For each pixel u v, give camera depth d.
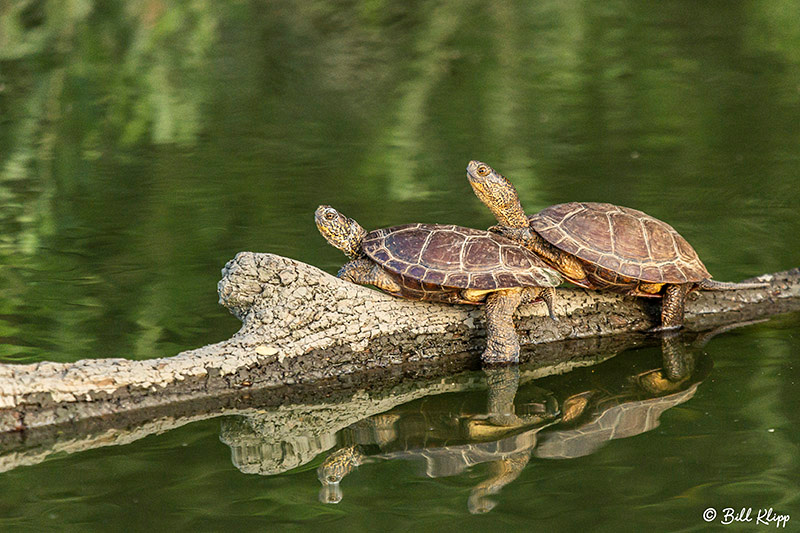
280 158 28.64
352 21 48.59
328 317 15.17
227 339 15.62
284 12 48.59
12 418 12.91
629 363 15.63
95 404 13.42
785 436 12.16
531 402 14.06
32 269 19.11
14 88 36.81
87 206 23.72
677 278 16.11
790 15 47.72
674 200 24.16
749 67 39.69
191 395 14.11
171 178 26.39
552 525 10.20
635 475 11.29
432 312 15.93
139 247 20.56
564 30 46.88
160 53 43.19
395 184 25.73
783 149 28.77
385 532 10.10
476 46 44.56
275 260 15.12
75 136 31.25
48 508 10.66
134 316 16.62
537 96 36.78
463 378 15.32
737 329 17.09
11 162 28.03
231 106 35.53
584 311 16.97
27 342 15.32
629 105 35.06
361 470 11.70
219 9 47.47
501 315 15.51
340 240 15.92
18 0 44.31
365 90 37.75
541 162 28.00
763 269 19.16
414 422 13.41
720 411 13.13
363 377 15.36
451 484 11.26
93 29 44.50
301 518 10.44
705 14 49.78
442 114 34.38
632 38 45.66
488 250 15.30
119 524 10.28
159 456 12.23
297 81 39.25
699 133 31.03
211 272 18.94
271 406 14.20
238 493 11.08
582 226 16.14
